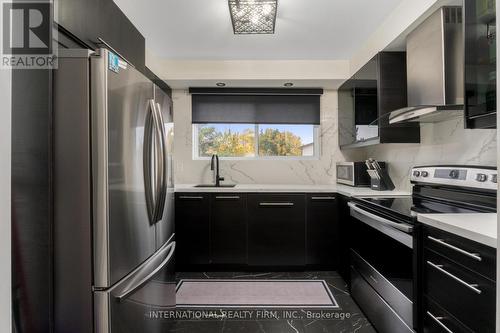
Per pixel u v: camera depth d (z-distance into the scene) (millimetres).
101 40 1419
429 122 2068
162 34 2367
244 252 2818
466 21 1287
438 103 1629
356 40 2506
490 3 1174
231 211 2820
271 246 2818
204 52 2766
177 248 2814
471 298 1015
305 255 2809
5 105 635
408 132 2215
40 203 999
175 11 2010
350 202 2287
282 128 3449
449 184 1739
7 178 629
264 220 2820
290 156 3451
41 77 995
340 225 2699
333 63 2973
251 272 2846
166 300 1688
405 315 1444
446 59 1584
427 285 1297
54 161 1054
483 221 1148
